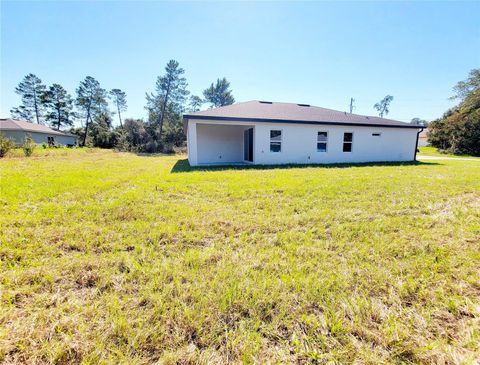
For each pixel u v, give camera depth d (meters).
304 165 10.41
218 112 10.45
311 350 1.18
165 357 1.12
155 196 4.28
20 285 1.65
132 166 9.65
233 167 9.42
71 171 7.69
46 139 30.31
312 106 14.45
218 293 1.56
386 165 10.50
